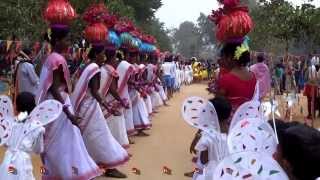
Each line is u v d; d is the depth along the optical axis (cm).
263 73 723
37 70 1040
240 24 596
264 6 2259
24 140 538
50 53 661
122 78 966
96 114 748
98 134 751
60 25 660
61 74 648
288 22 1711
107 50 860
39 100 639
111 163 761
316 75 1512
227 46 606
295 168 236
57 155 657
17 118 557
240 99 572
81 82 738
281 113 1525
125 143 912
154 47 1582
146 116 1198
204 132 477
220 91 581
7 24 2261
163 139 1149
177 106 1912
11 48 1638
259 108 466
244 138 310
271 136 291
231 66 598
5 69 1725
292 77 2100
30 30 2300
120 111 902
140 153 980
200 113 468
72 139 661
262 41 2923
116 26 946
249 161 257
